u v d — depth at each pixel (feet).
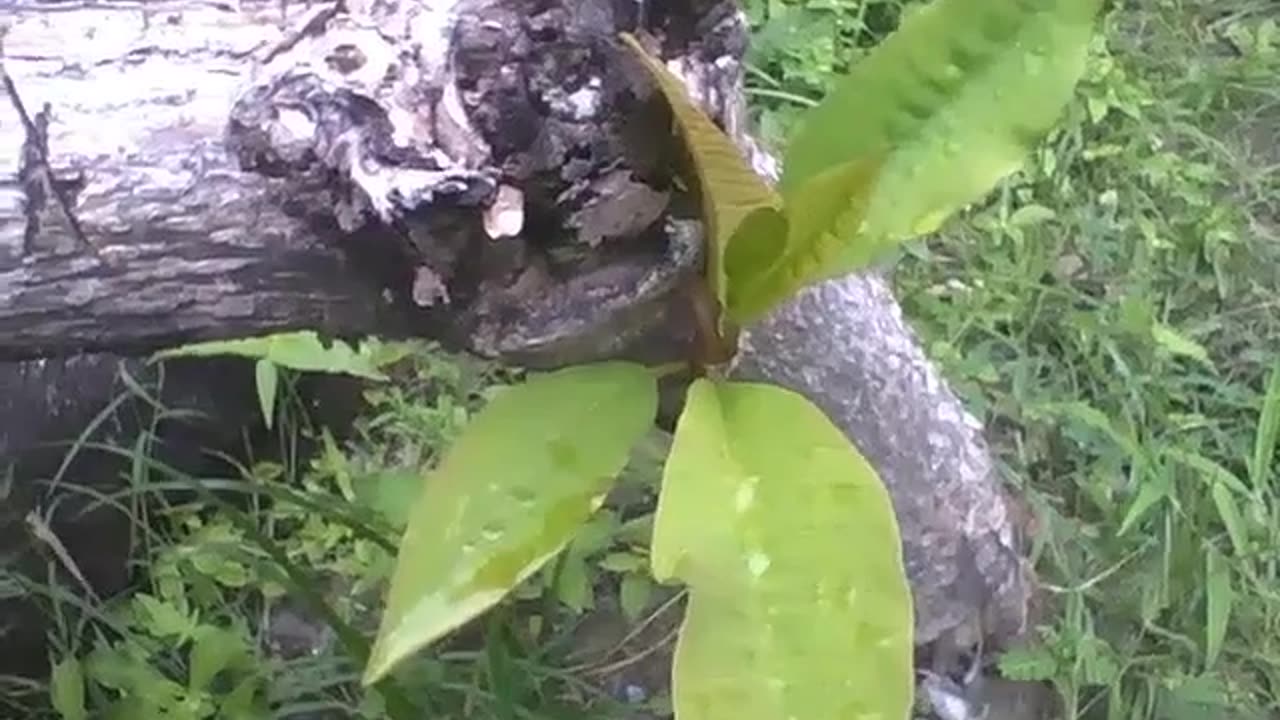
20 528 3.53
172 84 2.37
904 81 2.24
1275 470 3.91
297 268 2.39
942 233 4.27
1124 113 4.54
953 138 2.21
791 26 4.58
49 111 2.35
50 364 3.48
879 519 2.06
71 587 3.60
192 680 3.32
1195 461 3.72
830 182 2.16
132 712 3.30
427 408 3.84
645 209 2.32
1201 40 4.84
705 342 2.38
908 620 2.00
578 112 2.26
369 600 3.55
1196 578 3.69
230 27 2.40
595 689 3.47
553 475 2.19
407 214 2.22
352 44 2.29
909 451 3.27
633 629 3.53
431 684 3.32
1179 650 3.63
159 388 3.59
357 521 3.34
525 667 3.38
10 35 2.41
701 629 2.00
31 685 3.49
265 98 2.30
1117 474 3.84
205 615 3.55
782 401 2.18
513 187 2.25
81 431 3.52
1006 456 3.91
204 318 2.44
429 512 2.17
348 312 2.44
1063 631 3.55
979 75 2.22
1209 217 4.33
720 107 2.38
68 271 2.37
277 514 3.64
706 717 1.96
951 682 3.56
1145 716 3.53
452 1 2.28
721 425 2.15
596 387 2.26
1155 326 4.00
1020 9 2.20
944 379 3.79
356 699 3.44
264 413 3.45
